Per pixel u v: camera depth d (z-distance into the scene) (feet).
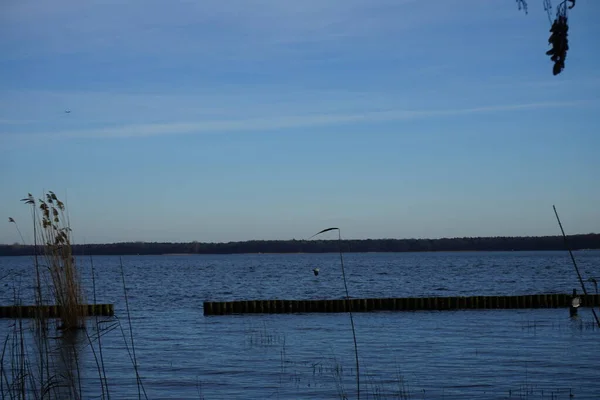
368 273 301.63
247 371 55.88
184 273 328.49
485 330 81.97
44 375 50.85
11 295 143.33
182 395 46.80
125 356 63.52
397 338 75.72
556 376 51.83
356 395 46.57
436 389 47.78
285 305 110.52
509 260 539.70
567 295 114.32
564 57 14.92
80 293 77.05
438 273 294.66
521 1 15.06
